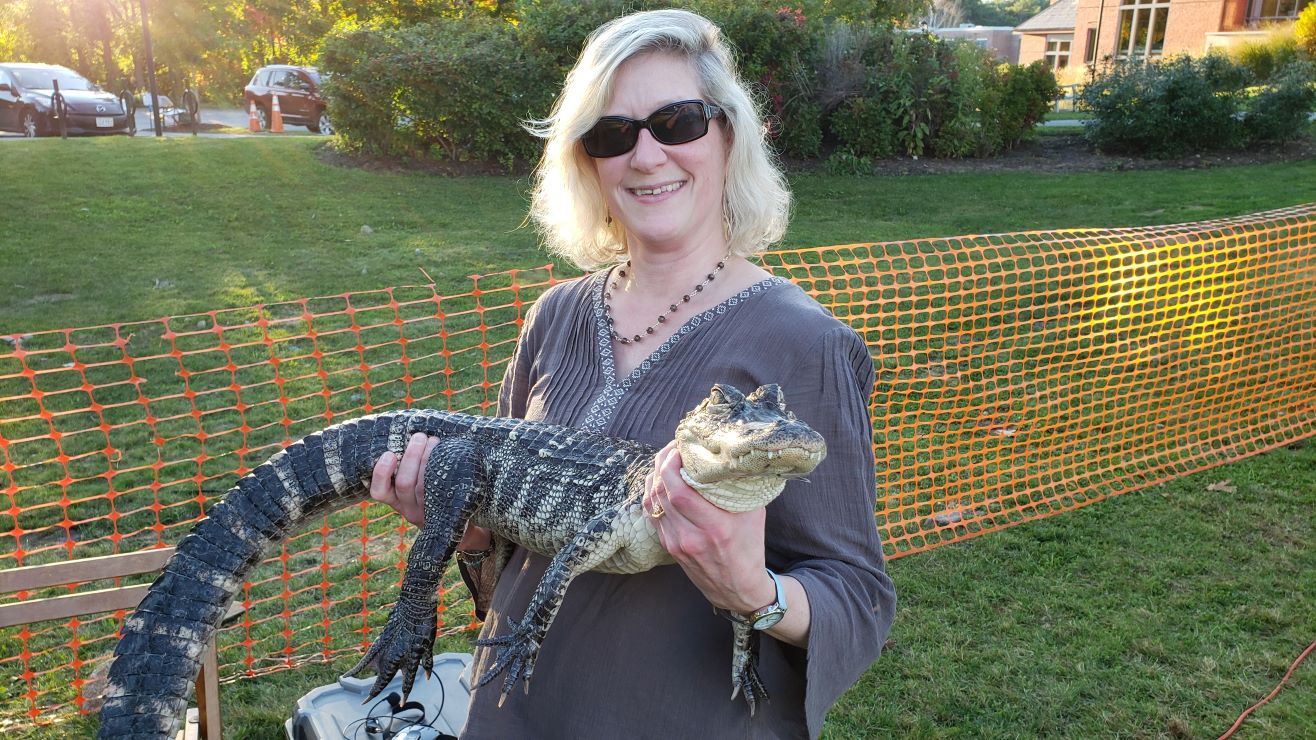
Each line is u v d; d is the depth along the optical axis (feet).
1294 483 19.69
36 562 16.31
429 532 7.17
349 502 7.98
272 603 15.66
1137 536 17.84
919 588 16.33
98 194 45.01
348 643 14.79
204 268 34.55
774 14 55.11
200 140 60.34
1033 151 60.44
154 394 23.35
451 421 7.75
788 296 6.31
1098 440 21.08
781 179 7.20
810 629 5.58
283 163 52.85
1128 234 26.78
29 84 71.51
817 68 56.18
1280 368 23.86
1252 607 15.52
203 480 19.31
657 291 6.81
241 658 14.37
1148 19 116.37
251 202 44.70
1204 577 16.47
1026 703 13.42
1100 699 13.48
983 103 58.59
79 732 12.80
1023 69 60.49
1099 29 121.90
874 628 6.08
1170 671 14.03
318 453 7.79
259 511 7.58
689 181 6.44
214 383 24.08
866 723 13.15
